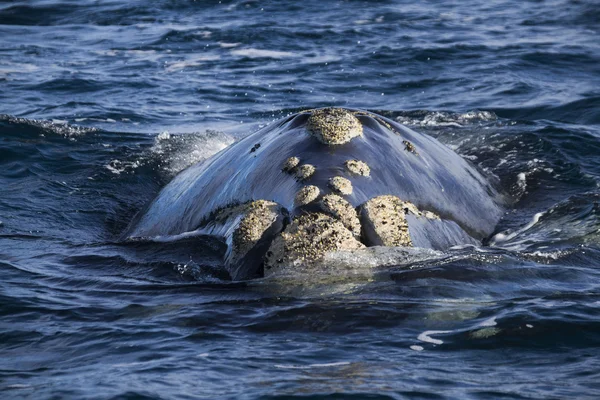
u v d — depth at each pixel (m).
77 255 36.69
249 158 36.88
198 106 68.12
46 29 102.38
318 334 26.69
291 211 32.06
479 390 23.14
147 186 48.53
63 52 89.44
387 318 27.45
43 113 65.12
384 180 34.31
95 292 31.91
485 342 26.16
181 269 33.38
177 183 42.28
